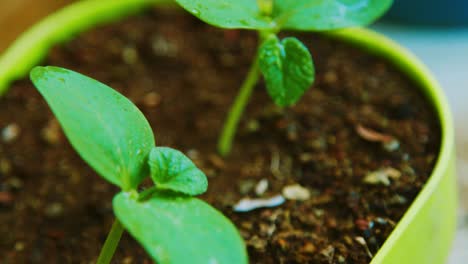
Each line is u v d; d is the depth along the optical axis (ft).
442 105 1.13
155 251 0.83
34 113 1.23
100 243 1.09
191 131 1.23
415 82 1.19
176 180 0.90
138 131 0.91
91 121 0.88
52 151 1.20
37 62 1.28
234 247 0.85
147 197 0.89
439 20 1.49
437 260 1.05
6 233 1.10
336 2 1.02
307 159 1.15
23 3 1.47
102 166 0.88
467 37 1.51
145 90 1.27
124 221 0.85
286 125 1.20
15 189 1.15
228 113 1.24
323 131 1.18
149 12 1.36
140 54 1.32
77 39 1.31
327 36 1.29
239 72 1.29
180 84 1.28
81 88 0.89
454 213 1.10
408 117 1.16
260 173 1.15
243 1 1.00
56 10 1.51
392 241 0.96
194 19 1.35
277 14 1.02
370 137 1.15
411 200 1.06
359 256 1.02
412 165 1.10
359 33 1.26
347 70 1.24
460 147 1.30
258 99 1.25
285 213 1.08
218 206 1.10
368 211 1.06
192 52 1.32
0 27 1.44
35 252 1.08
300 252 1.03
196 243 0.84
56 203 1.14
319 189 1.11
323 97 1.22
